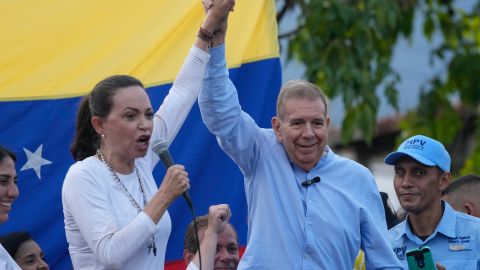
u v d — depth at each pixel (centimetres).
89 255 1144
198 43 1245
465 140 3156
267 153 1197
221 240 1363
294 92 1178
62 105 1448
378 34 2233
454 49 2658
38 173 1438
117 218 1135
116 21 1480
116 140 1148
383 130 3484
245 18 1532
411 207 1369
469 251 1371
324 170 1198
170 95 1259
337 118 3419
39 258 1373
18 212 1430
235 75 1512
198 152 1505
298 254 1161
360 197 1199
